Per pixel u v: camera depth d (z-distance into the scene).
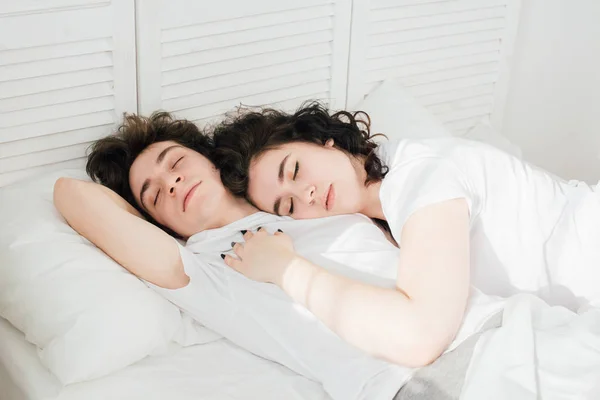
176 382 1.47
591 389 1.29
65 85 1.73
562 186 1.72
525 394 1.28
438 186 1.45
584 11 2.45
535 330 1.39
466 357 1.37
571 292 1.65
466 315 1.45
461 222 1.43
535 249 1.63
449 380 1.35
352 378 1.41
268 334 1.53
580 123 2.54
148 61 1.81
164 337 1.53
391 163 1.62
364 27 2.12
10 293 1.51
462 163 1.59
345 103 2.17
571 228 1.65
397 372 1.39
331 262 1.57
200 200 1.67
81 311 1.45
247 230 1.64
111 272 1.53
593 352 1.34
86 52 1.72
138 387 1.44
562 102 2.55
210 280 1.58
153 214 1.70
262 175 1.65
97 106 1.79
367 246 1.59
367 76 2.18
